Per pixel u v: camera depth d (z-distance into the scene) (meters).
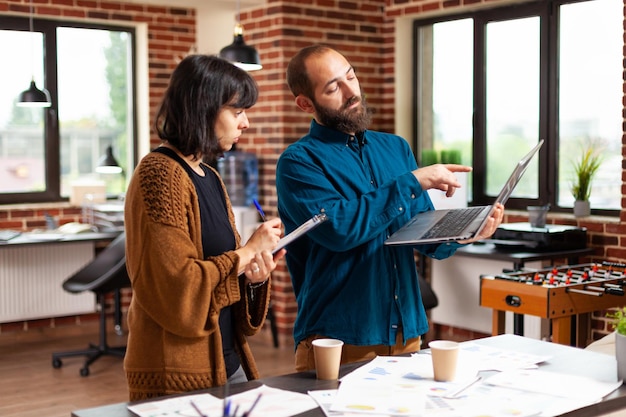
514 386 1.98
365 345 2.48
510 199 5.91
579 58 5.48
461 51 6.15
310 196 2.47
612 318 5.10
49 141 6.55
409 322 2.54
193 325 2.01
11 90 6.41
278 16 5.96
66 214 6.49
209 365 2.10
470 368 2.13
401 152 2.76
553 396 1.90
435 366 2.02
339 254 2.50
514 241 5.19
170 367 2.06
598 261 5.20
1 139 6.39
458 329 6.11
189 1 5.98
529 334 5.35
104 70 6.79
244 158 6.25
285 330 5.99
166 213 2.01
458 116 6.21
